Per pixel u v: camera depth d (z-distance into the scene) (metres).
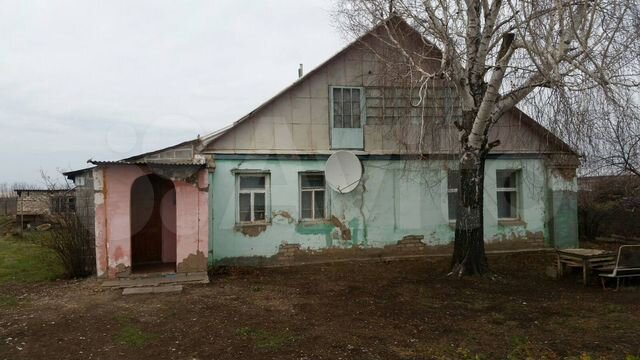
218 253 10.27
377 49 10.84
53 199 11.77
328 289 8.08
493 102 7.77
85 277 9.24
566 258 8.63
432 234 11.57
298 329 5.77
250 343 5.26
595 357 4.70
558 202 12.23
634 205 13.61
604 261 8.29
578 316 6.20
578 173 11.25
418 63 8.81
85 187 11.88
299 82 10.77
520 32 6.92
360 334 5.56
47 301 7.33
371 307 6.81
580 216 14.74
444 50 8.09
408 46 9.88
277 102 10.73
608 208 14.23
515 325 5.86
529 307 6.70
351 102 11.16
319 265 10.56
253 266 10.39
